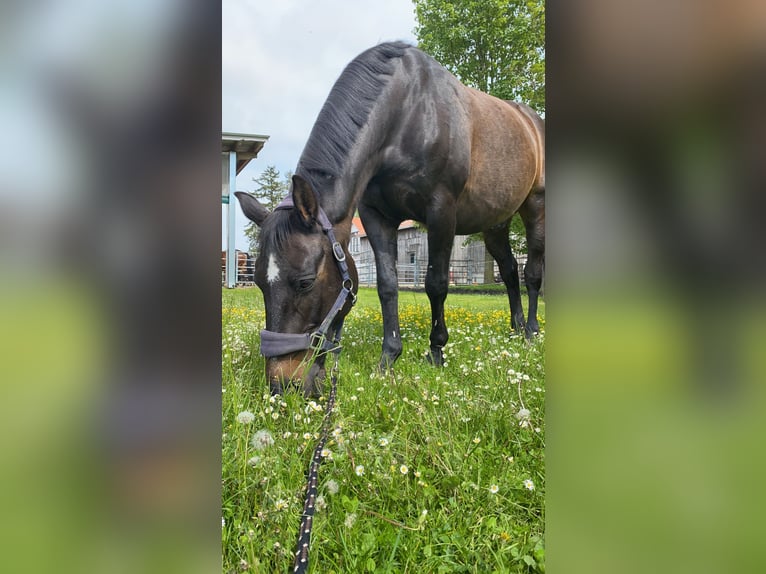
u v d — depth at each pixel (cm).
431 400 204
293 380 221
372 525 123
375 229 348
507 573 103
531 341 400
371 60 301
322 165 269
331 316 249
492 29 1305
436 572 109
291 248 234
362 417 197
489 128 395
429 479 146
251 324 428
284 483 136
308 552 104
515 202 441
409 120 312
